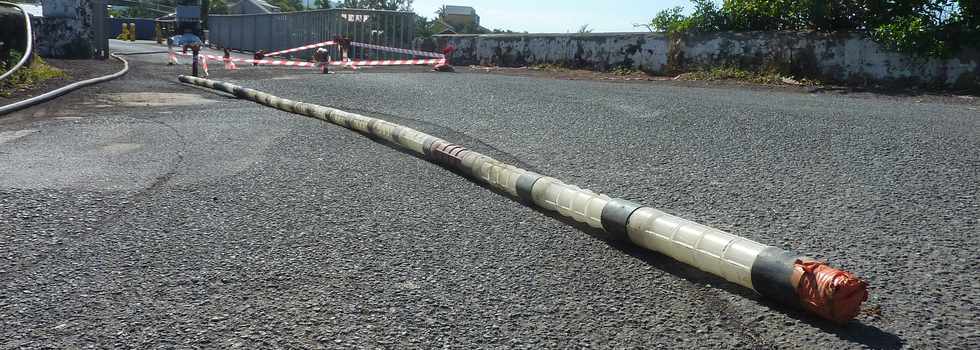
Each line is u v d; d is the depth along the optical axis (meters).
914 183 4.50
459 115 7.63
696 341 2.48
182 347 2.40
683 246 3.09
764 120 7.02
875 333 2.51
